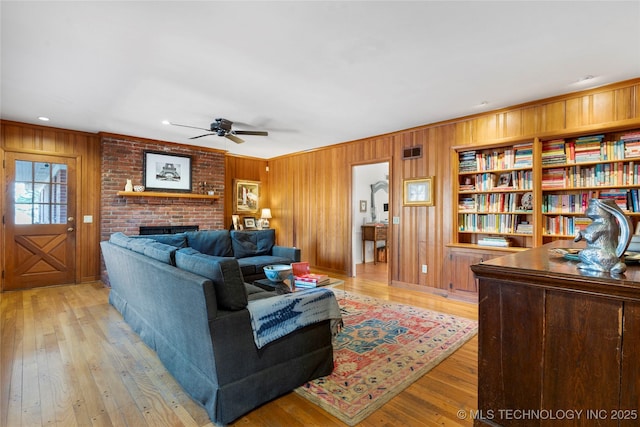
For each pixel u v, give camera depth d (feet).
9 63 8.75
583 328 4.11
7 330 9.91
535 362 4.49
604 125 10.26
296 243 21.50
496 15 6.62
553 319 4.33
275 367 6.43
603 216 4.37
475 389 6.82
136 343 8.97
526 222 12.75
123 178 16.87
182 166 18.95
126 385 6.88
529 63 8.74
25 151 14.70
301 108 12.42
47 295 13.93
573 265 4.79
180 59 8.52
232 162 21.93
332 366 7.52
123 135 16.80
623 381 3.87
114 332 9.75
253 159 23.07
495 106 12.26
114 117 13.67
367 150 17.25
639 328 3.76
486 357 4.92
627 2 6.15
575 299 4.16
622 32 7.20
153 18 6.73
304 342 6.95
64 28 7.09
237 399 5.77
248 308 6.19
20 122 14.46
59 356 8.19
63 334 9.60
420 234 14.96
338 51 8.11
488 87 10.43
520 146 12.37
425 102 11.81
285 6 6.31
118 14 6.59
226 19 6.75
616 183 10.59
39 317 11.09
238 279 6.07
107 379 7.11
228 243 15.44
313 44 7.77
